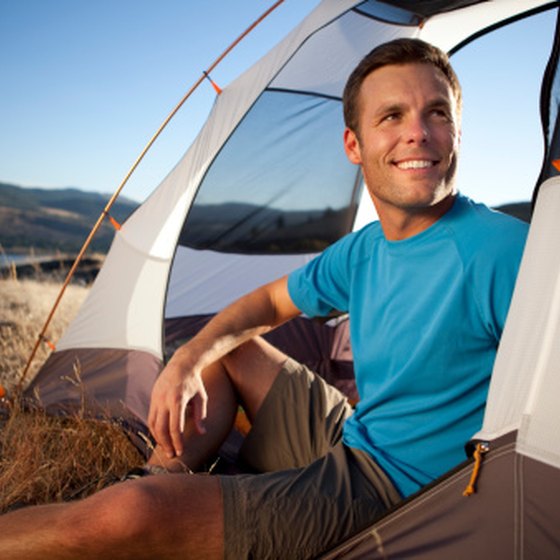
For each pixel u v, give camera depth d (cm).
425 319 142
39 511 129
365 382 161
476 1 296
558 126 148
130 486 125
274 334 332
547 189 124
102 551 123
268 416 198
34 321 505
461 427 139
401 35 324
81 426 245
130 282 299
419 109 143
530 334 115
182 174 296
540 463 105
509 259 131
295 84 302
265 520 130
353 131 159
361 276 172
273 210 345
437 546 110
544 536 102
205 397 189
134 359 282
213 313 343
